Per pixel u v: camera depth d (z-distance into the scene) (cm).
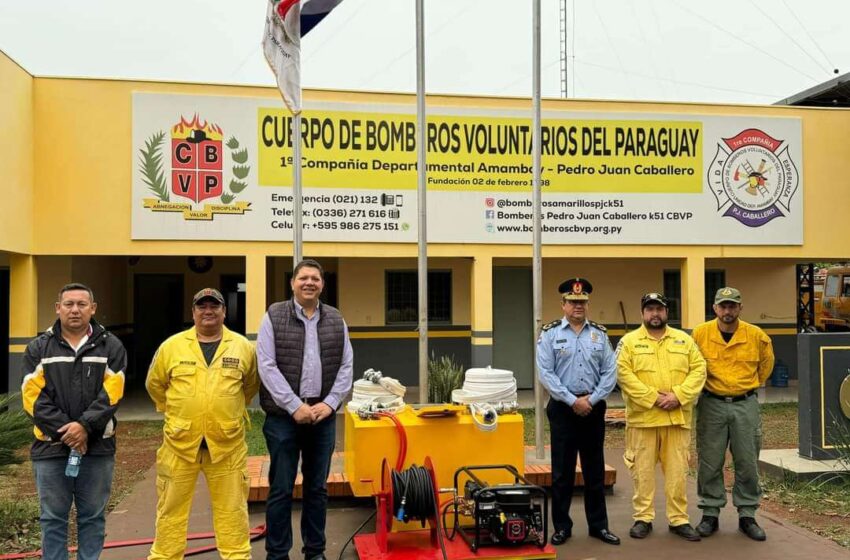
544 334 541
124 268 1531
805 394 713
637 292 1490
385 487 497
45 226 1083
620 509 618
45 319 1202
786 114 1265
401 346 1423
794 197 1266
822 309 2159
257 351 464
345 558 499
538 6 717
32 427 560
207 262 1569
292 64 687
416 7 699
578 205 1211
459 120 1182
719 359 551
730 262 1547
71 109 1091
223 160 1127
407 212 1173
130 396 1346
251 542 536
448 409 546
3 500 644
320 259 1459
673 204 1234
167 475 442
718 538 539
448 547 483
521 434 543
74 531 557
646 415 535
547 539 502
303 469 478
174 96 1114
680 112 1235
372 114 1163
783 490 658
